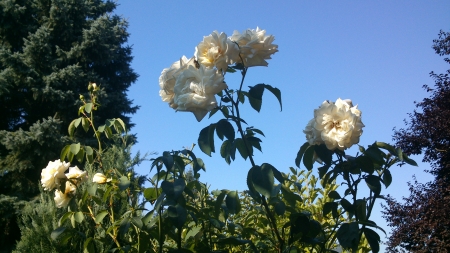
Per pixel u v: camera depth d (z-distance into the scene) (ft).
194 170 7.64
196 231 8.33
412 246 29.25
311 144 7.26
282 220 11.43
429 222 28.25
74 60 59.31
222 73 6.76
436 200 29.32
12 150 50.08
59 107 52.75
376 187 7.14
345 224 6.85
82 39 58.95
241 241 7.66
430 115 32.86
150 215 8.18
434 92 34.24
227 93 7.12
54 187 9.93
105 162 13.10
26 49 53.88
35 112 58.54
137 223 7.82
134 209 8.64
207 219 8.27
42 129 49.37
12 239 49.14
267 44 6.80
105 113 56.29
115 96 56.03
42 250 13.43
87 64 60.54
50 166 9.82
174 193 6.51
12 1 57.00
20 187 50.52
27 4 59.72
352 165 7.30
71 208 10.09
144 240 8.08
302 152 7.59
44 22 60.49
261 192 6.31
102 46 58.29
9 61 52.75
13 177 51.49
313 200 12.35
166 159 7.03
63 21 58.90
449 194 30.35
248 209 11.53
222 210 8.90
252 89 6.98
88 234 12.52
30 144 49.24
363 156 7.21
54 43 59.82
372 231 7.14
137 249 8.86
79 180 10.13
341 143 6.72
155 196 8.66
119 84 63.67
